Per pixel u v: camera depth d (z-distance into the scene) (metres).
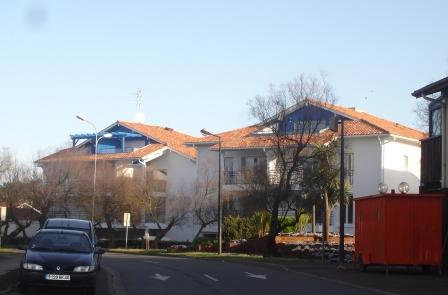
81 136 60.59
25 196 53.50
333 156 38.34
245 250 42.75
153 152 57.22
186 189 54.00
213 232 53.62
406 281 20.77
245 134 54.31
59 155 54.47
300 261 33.28
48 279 15.75
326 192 37.97
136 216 51.59
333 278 22.25
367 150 46.97
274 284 20.38
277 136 37.50
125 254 43.53
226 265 30.34
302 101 37.53
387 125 50.06
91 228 21.75
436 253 23.05
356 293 17.61
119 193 51.44
